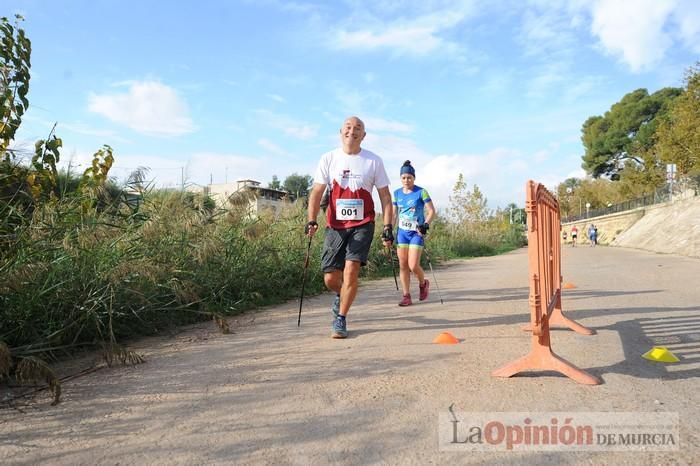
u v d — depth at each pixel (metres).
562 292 8.29
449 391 3.33
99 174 6.49
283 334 5.32
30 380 3.62
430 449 2.48
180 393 3.38
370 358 4.21
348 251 5.08
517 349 4.45
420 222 7.23
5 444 2.61
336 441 2.57
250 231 7.57
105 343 4.39
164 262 5.98
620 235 42.31
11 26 5.52
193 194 7.48
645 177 48.62
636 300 7.13
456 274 12.65
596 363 3.95
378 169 5.34
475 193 29.17
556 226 5.17
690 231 23.34
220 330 5.53
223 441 2.60
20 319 4.26
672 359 3.98
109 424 2.86
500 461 2.35
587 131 73.75
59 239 4.81
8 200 5.03
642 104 64.06
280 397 3.26
